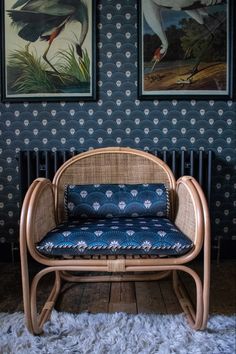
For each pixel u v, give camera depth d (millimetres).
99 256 1320
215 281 1834
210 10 2066
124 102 2127
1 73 2115
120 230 1371
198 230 1271
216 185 2164
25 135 2152
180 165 2086
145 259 1299
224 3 2066
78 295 1686
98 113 2135
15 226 2191
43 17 2072
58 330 1351
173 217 1691
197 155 2090
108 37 2092
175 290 1696
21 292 1723
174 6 2062
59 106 2133
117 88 2119
